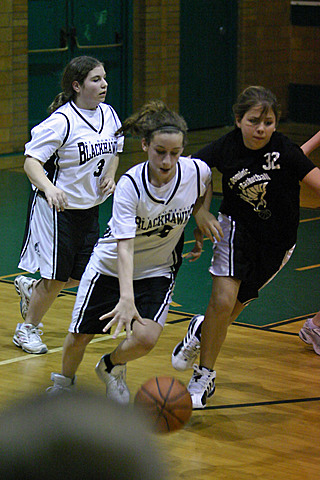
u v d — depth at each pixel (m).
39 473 0.54
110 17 15.21
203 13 16.34
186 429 4.02
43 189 4.58
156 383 3.29
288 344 5.54
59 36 14.42
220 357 5.20
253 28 17.16
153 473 0.56
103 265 3.89
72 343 4.08
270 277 4.27
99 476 0.55
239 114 4.00
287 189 4.09
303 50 17.66
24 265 5.21
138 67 15.70
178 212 3.75
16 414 0.58
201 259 8.09
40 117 14.54
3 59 13.45
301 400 4.50
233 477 3.46
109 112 5.08
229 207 4.20
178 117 3.55
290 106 18.03
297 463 3.64
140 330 3.80
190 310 6.37
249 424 4.12
